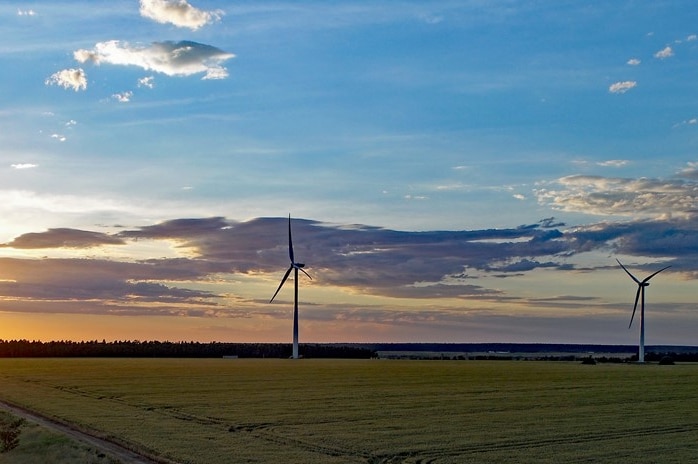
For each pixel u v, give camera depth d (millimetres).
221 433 52250
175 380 109500
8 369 141875
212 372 132500
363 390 90938
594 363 185250
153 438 49438
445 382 106188
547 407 71188
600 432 54125
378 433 52750
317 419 60625
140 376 119625
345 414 64250
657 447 47906
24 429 53781
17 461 43281
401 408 69625
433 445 47875
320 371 137875
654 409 69750
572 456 44469
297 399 78375
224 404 73000
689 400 79125
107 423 57812
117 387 95500
